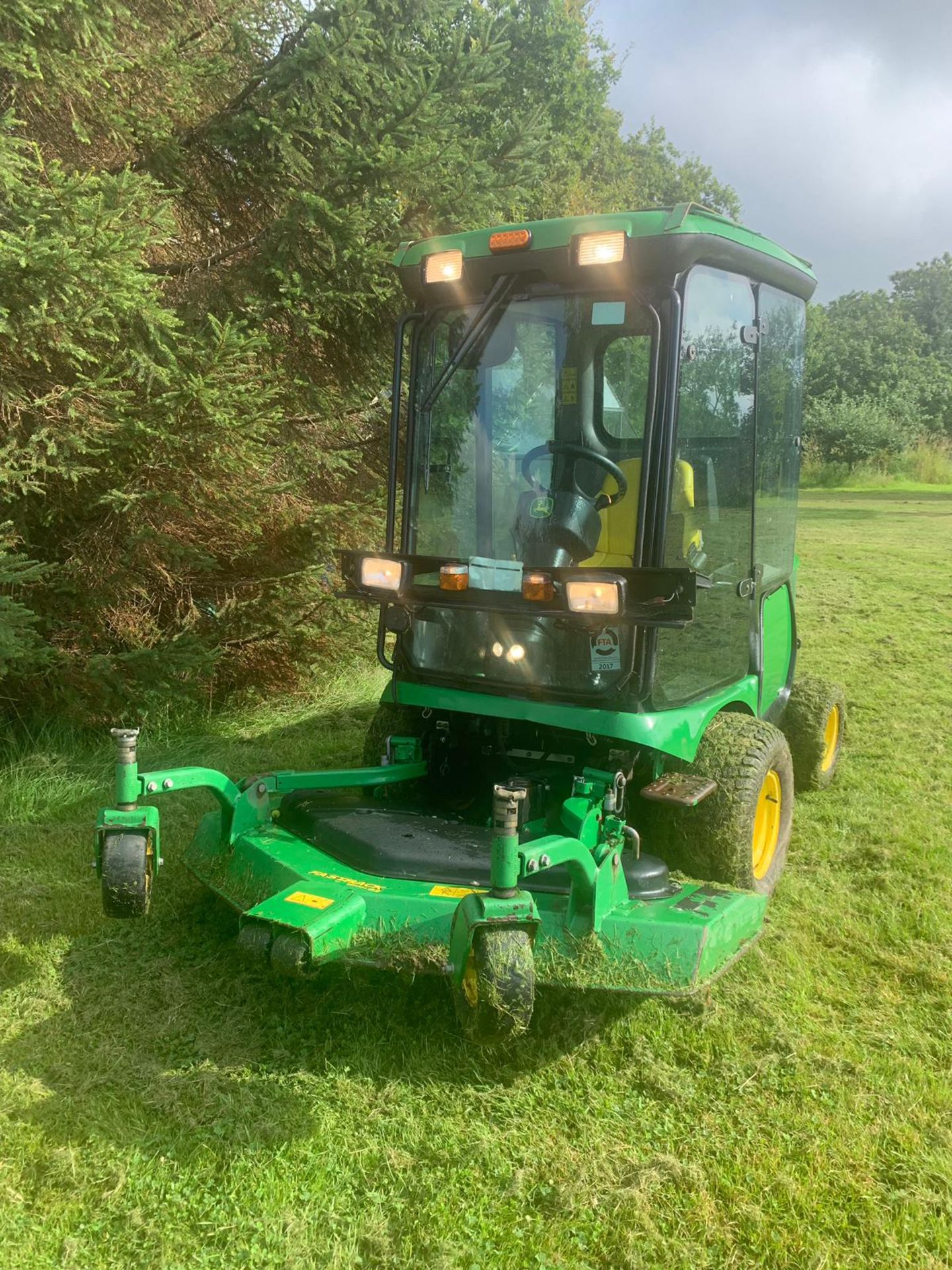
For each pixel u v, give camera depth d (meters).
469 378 3.99
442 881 3.21
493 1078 3.01
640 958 3.03
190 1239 2.40
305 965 2.87
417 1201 2.53
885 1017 3.37
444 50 6.44
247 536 6.29
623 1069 3.07
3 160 4.34
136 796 3.24
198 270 6.11
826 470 29.95
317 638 7.02
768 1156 2.69
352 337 6.61
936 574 12.95
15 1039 3.17
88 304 4.45
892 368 38.22
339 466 6.82
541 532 3.85
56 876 4.34
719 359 3.94
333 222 5.74
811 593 11.70
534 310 3.82
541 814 3.73
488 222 6.39
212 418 4.99
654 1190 2.56
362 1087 2.96
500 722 4.06
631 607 3.35
